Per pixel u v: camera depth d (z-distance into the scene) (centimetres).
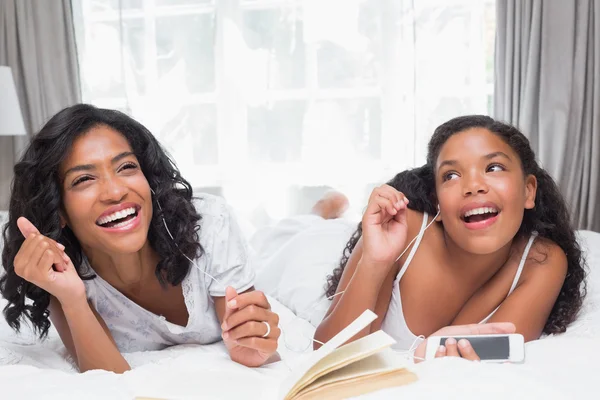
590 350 109
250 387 96
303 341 154
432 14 311
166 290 143
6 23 332
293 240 211
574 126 289
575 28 287
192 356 125
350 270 147
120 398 93
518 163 135
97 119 127
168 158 142
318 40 324
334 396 87
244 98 334
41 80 335
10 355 136
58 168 123
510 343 108
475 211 130
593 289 161
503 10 296
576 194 291
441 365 97
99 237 123
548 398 84
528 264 144
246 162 336
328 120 327
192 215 138
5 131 299
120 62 338
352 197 326
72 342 138
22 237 131
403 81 315
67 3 332
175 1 335
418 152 313
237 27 332
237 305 117
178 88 338
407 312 148
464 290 147
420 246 148
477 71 310
